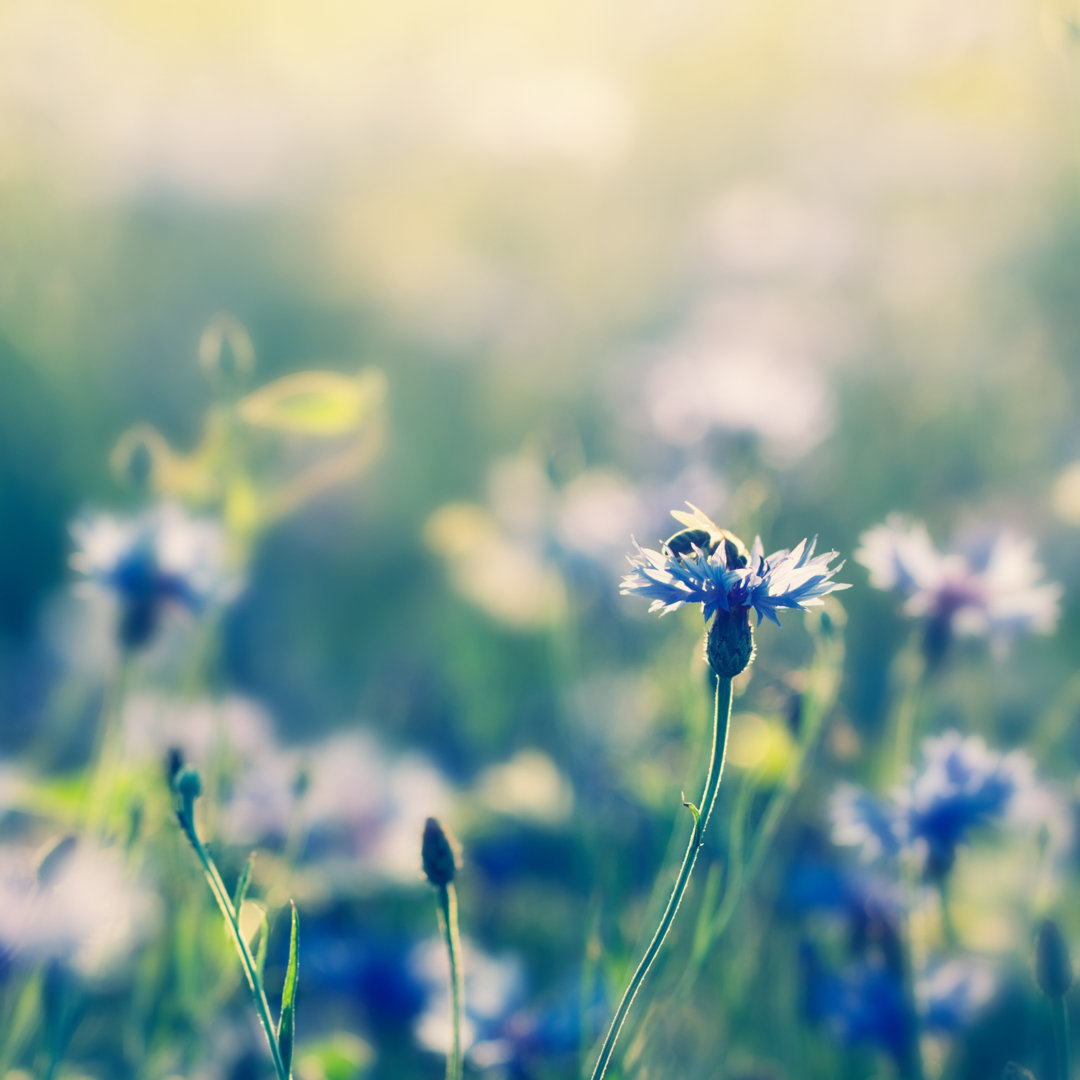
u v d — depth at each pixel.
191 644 1.68
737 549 1.26
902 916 1.41
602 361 2.78
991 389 2.41
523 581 2.05
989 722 1.61
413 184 3.14
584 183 3.20
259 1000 1.25
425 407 2.72
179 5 3.62
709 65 3.29
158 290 2.79
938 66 2.89
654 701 1.75
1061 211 2.58
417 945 1.43
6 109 2.86
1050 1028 1.39
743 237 2.77
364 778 1.49
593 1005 1.39
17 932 1.33
